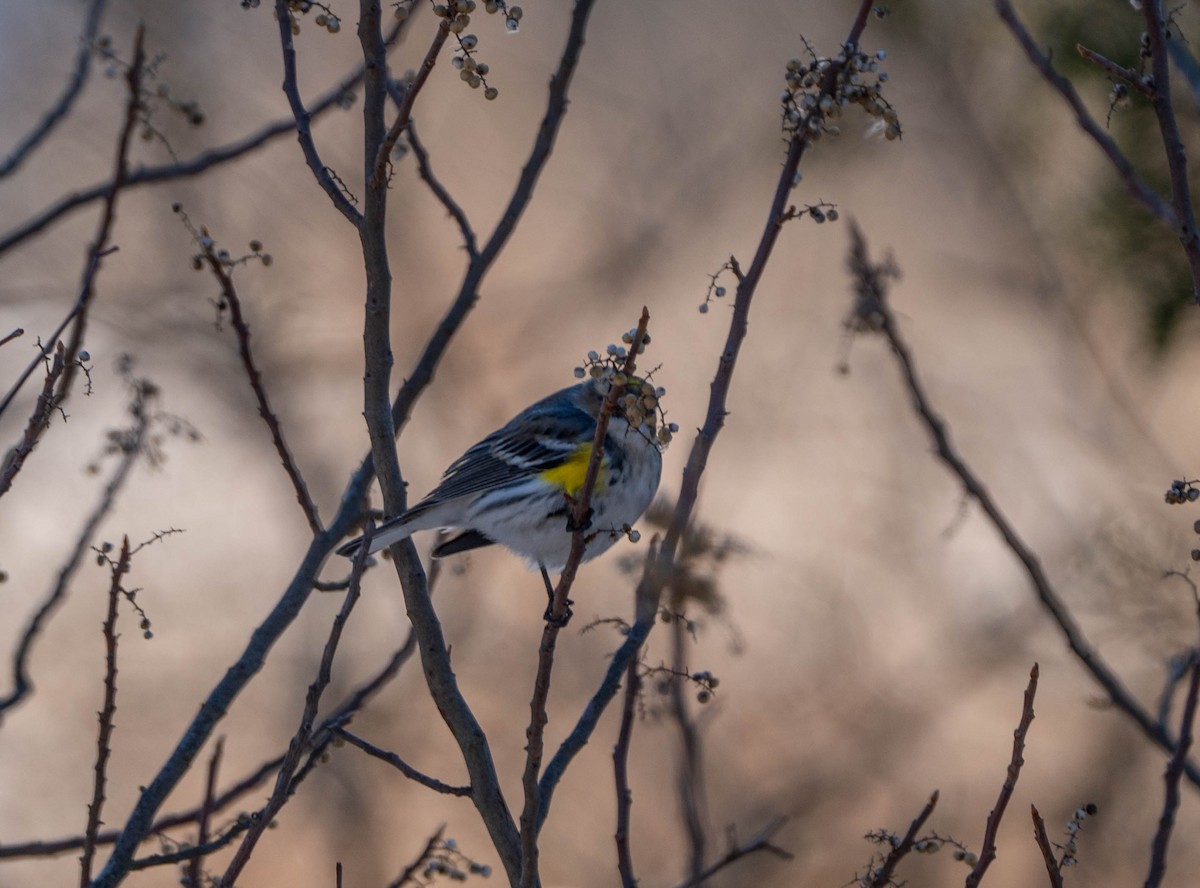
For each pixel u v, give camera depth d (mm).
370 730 14812
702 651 15047
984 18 12867
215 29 17297
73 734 14750
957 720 14305
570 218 18031
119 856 5816
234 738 14891
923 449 15609
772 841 13586
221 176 16609
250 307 16250
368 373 5633
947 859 13359
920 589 15148
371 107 5391
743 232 17625
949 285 15898
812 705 14617
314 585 6648
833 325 16656
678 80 18188
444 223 17875
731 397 16719
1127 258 8383
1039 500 14789
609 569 15641
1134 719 6359
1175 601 8719
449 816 14555
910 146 14820
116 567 5145
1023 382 15547
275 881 13898
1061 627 6480
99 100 17016
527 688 15203
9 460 5520
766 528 15719
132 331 15953
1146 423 12812
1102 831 12305
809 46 5816
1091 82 8281
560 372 17234
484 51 18641
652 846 13992
